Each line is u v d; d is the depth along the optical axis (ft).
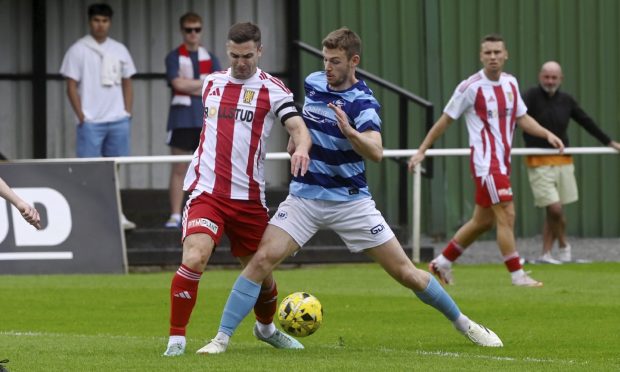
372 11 165.99
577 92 171.01
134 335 83.87
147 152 163.22
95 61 142.10
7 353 71.10
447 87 168.04
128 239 137.90
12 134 160.04
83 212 129.18
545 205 139.44
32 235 128.47
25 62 159.74
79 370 63.21
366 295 107.34
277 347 73.56
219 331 70.28
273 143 162.40
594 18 170.71
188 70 144.05
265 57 163.94
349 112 69.62
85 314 96.02
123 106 144.46
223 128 70.08
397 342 78.23
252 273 69.87
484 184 110.63
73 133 161.27
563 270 131.13
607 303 99.76
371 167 163.94
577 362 67.67
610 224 171.63
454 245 113.80
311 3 164.45
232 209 69.82
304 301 72.38
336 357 68.33
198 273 68.28
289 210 70.95
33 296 107.96
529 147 138.92
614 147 137.59
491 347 74.69
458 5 167.84
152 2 162.30
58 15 160.66
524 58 169.58
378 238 71.41
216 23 163.22
